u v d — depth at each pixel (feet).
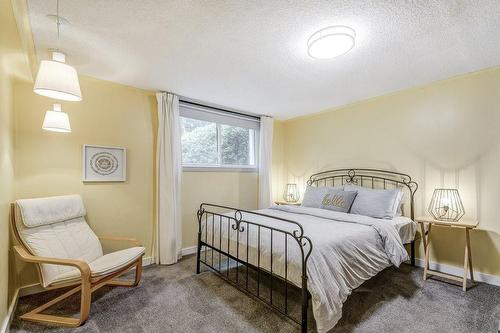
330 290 5.08
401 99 9.95
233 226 7.61
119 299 6.92
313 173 13.37
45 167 7.74
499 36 5.94
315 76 8.43
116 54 6.93
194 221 11.19
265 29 5.73
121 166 9.21
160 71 8.07
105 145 8.92
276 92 10.06
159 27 5.66
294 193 14.14
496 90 7.79
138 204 9.62
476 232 8.14
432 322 5.88
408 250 9.61
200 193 11.46
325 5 4.89
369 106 11.01
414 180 9.55
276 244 6.07
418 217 8.80
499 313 6.24
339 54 6.36
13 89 7.09
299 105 11.87
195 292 7.32
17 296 6.87
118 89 9.27
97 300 6.87
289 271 5.58
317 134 13.20
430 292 7.32
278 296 7.05
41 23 5.47
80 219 7.98
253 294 7.02
